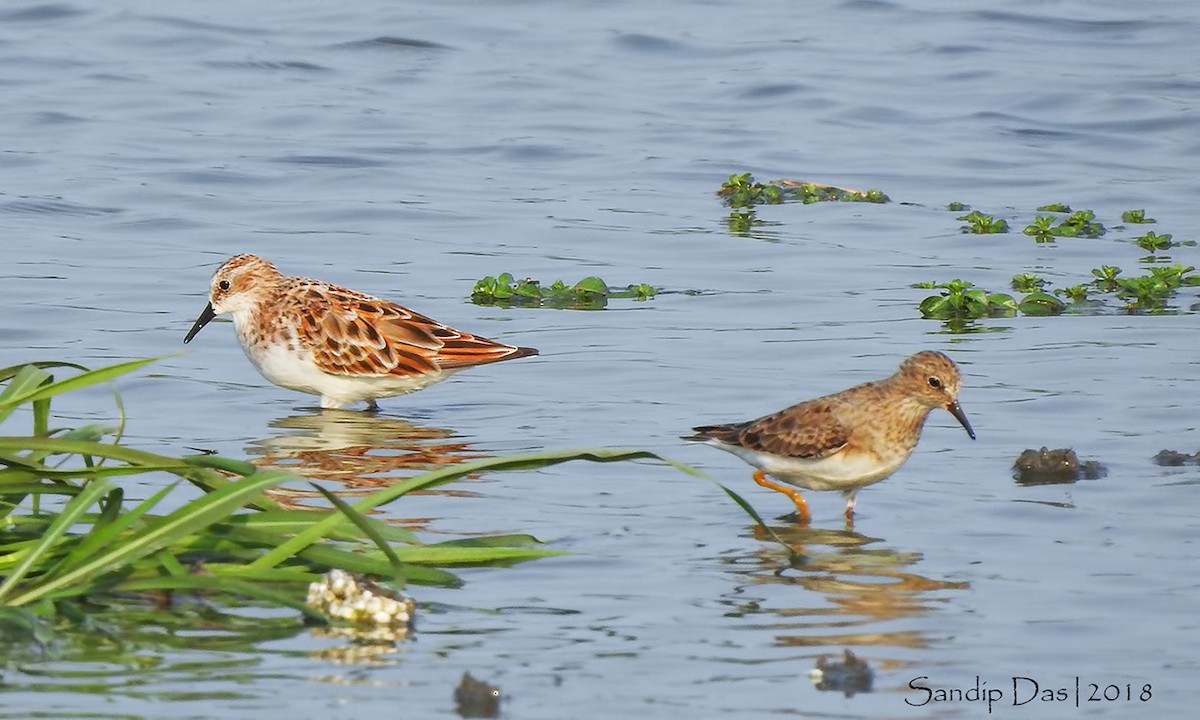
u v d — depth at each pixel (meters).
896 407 12.99
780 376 16.80
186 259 21.00
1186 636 10.59
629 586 11.42
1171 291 19.83
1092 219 23.22
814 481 13.19
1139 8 35.50
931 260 21.55
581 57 32.16
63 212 22.69
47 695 9.49
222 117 27.84
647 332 18.45
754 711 9.48
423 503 13.14
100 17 33.44
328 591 10.80
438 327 16.70
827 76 30.97
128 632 10.46
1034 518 12.83
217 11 34.34
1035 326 18.55
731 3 36.06
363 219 23.06
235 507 10.67
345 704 9.46
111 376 11.05
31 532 11.45
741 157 26.52
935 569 11.80
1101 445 14.55
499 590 11.31
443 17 34.38
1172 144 27.48
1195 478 13.63
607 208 23.75
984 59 32.06
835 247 22.11
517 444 14.90
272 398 16.59
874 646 10.44
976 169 26.14
